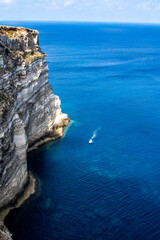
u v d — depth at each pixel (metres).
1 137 45.72
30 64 63.72
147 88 132.38
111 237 46.94
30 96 65.12
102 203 54.50
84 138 79.88
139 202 54.94
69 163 67.44
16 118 53.09
